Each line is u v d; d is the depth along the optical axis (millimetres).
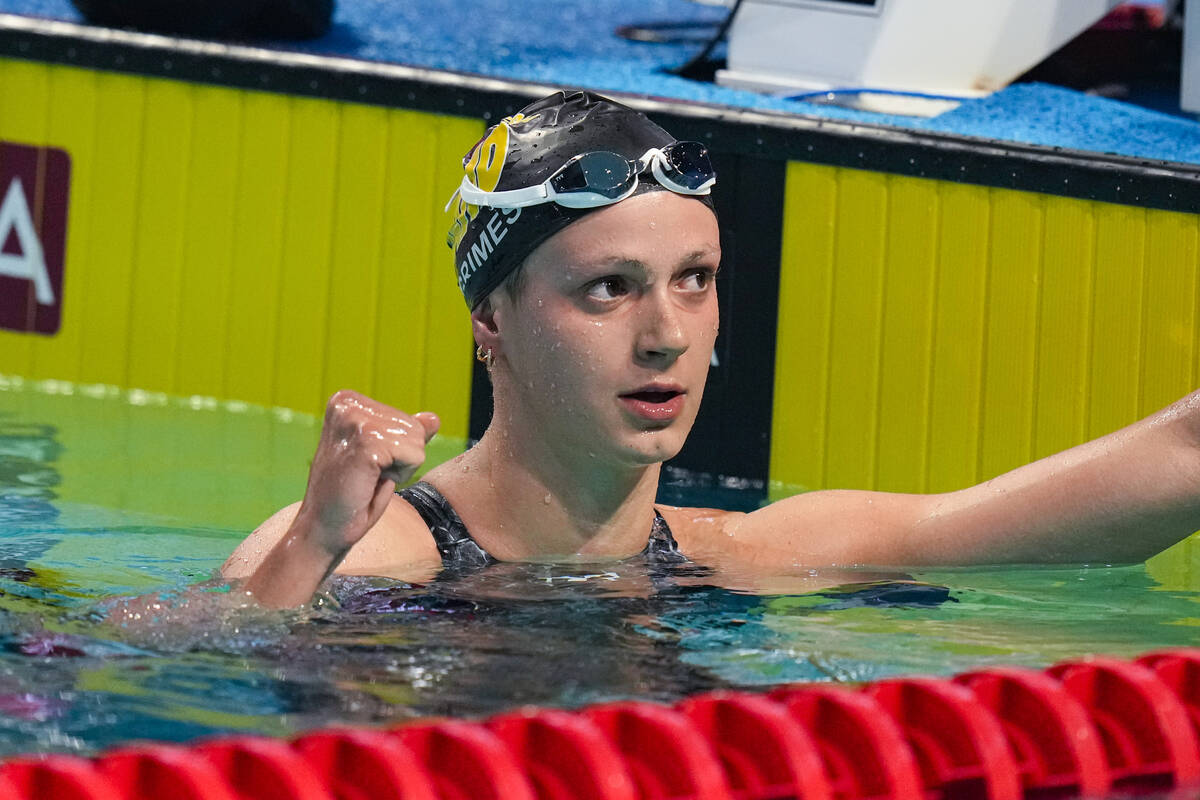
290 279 12766
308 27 13789
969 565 7145
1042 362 10859
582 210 6141
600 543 6828
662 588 6492
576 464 6594
